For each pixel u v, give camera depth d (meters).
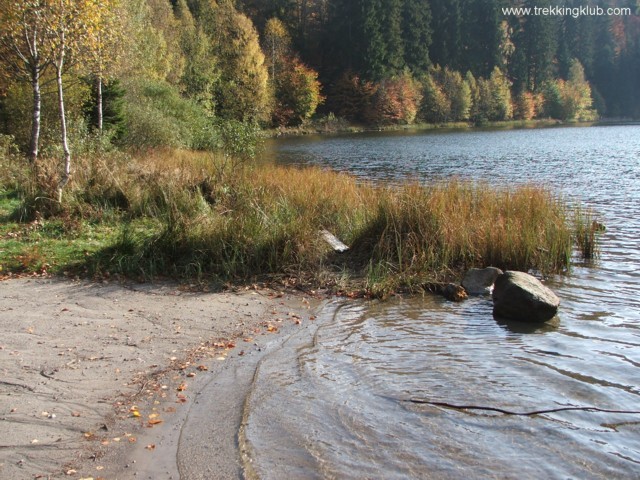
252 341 6.34
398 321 6.95
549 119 89.25
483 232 9.34
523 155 33.09
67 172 11.80
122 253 8.90
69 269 8.48
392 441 4.23
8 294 7.46
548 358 5.73
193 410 4.77
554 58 95.62
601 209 14.73
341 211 11.34
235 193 11.62
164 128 25.31
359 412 4.67
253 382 5.27
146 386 5.17
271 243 9.02
